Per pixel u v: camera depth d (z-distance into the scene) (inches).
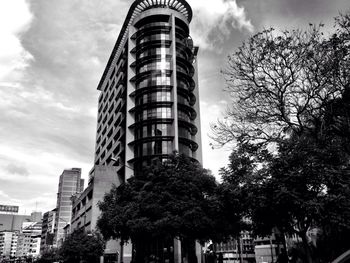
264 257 3388.3
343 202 490.9
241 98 689.6
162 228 998.4
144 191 1093.8
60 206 6865.2
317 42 630.5
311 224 605.9
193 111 2546.8
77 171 7327.8
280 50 650.8
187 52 2704.2
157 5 2893.7
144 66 2596.0
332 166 526.0
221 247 4197.8
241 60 690.2
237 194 615.5
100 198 2581.2
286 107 669.3
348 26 596.7
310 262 562.9
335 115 631.2
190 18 2962.6
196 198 1072.2
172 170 1122.0
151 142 2326.5
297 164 535.2
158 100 2443.4
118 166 2659.9
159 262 1814.7
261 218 582.6
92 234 2266.2
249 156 648.4
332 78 609.9
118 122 2849.4
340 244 586.6
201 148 2677.2
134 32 2800.2
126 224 1045.2
